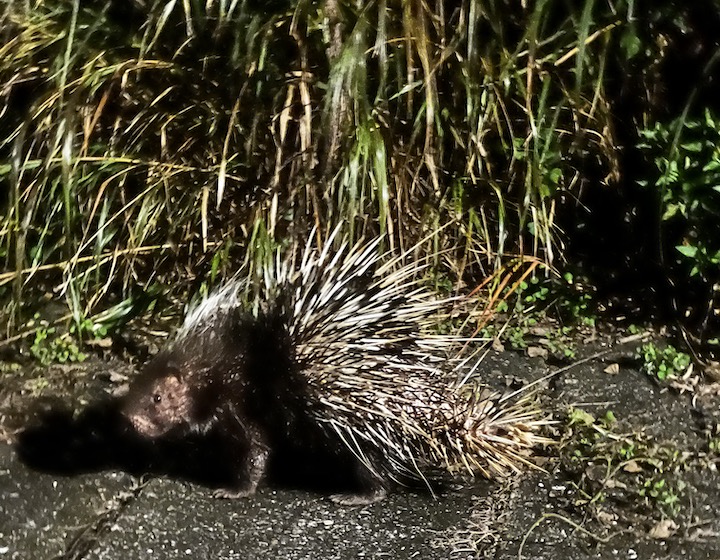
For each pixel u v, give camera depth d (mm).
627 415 4520
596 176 4945
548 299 4906
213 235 4750
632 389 4617
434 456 4223
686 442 4441
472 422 4199
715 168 4625
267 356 4219
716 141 4668
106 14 4734
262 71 4637
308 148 4586
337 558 4102
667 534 4168
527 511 4227
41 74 4738
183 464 4340
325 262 4328
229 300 4320
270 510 4223
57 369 4609
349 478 4316
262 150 4695
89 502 4211
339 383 4172
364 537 4160
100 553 4086
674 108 4848
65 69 4535
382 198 4480
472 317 4801
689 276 4832
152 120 4691
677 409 4551
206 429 4277
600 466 4344
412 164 4695
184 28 4711
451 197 4777
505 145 4711
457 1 4656
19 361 4629
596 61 4766
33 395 4516
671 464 4367
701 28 4777
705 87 4797
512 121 4770
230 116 4680
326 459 4344
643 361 4715
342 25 4566
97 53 4668
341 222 4473
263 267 4582
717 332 4793
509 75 4637
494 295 4809
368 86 4660
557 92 4766
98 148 4707
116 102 4695
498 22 4621
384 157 4516
